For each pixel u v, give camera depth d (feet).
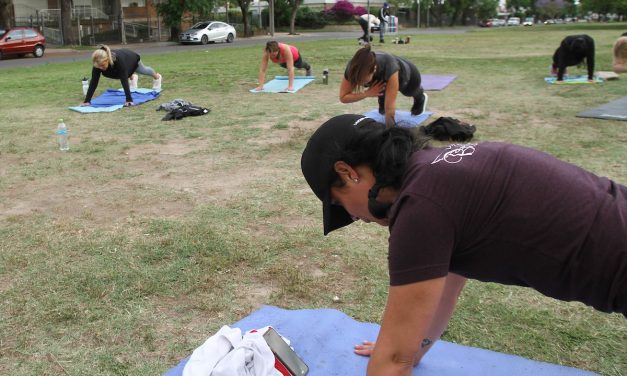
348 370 8.41
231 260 12.15
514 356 8.65
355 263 11.98
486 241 4.78
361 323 9.63
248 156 21.03
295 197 16.22
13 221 14.83
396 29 129.90
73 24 110.22
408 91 23.09
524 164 4.83
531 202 4.68
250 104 32.48
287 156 20.90
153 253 12.59
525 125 24.68
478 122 25.44
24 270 11.93
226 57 66.13
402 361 4.83
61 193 17.20
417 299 4.62
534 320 9.80
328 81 41.88
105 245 13.09
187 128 26.25
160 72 49.39
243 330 9.38
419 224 4.56
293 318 9.75
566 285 4.93
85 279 11.39
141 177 18.70
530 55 59.98
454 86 37.60
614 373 8.38
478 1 235.40
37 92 39.73
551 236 4.67
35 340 9.43
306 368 8.09
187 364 7.63
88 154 21.86
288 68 36.70
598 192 4.88
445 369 8.32
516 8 314.35
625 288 4.73
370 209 5.08
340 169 5.10
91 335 9.55
